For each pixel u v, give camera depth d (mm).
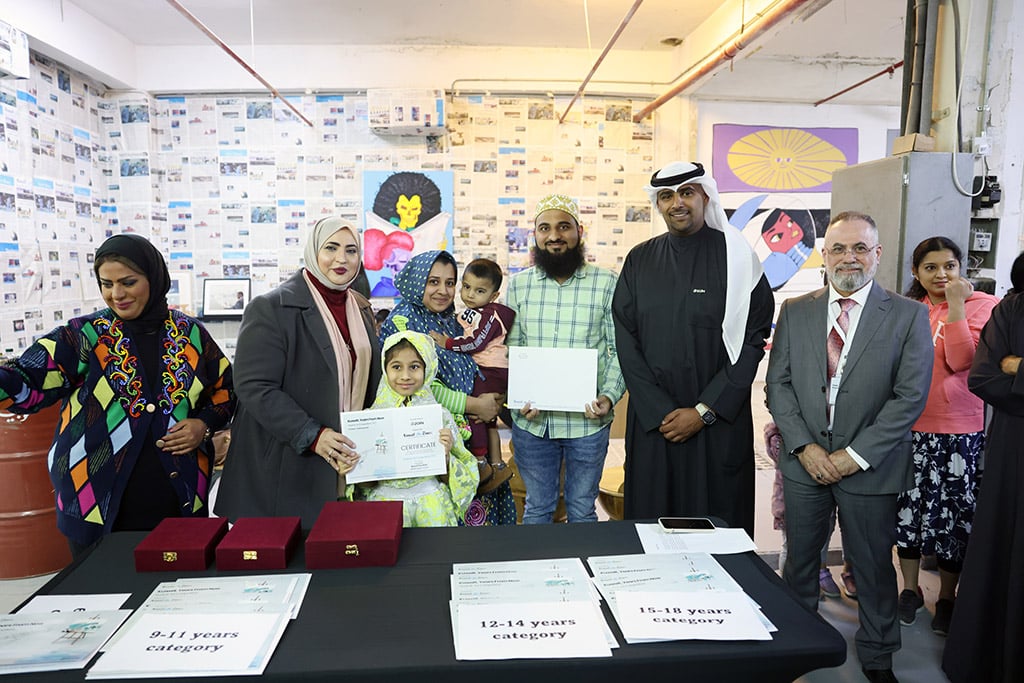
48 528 2895
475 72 5613
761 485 4020
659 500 2246
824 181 6324
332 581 1223
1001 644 1861
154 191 5582
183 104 5633
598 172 5848
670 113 5844
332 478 1781
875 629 2014
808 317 2092
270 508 1805
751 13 4297
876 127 6324
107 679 929
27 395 1595
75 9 4656
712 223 2281
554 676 980
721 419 2178
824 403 2023
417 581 1223
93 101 5305
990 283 2639
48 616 1082
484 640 1014
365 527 1335
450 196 5777
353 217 5770
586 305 2340
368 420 1696
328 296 1918
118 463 1699
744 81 5711
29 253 4480
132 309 1717
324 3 4645
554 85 5668
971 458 2348
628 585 1188
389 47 5543
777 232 6336
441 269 2232
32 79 4500
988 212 2633
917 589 2477
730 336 2158
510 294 2473
